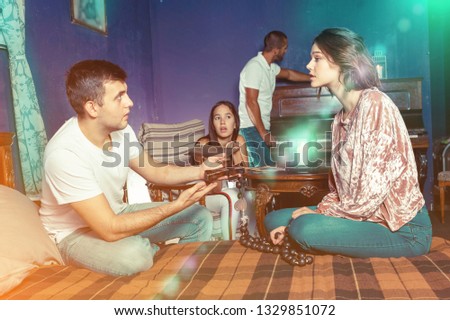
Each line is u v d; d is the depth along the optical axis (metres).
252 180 3.33
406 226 1.92
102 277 1.87
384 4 5.52
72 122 2.11
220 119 3.72
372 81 2.00
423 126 5.09
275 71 5.39
